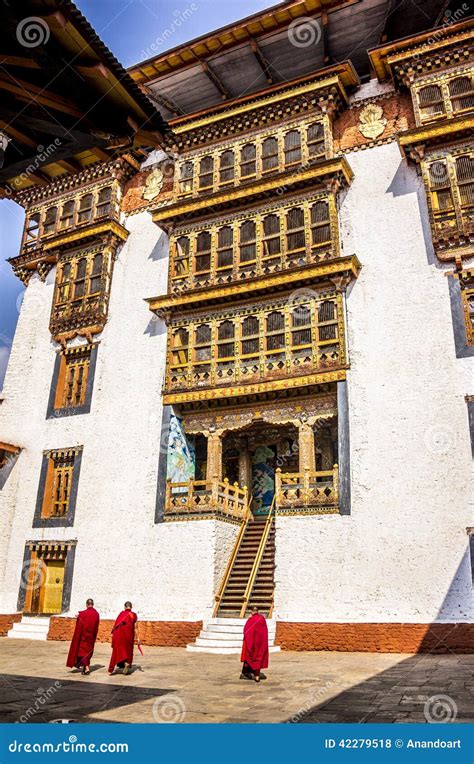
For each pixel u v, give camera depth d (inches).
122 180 1056.2
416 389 698.2
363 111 871.1
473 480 636.1
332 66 849.5
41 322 1048.8
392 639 601.3
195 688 398.3
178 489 831.1
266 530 781.9
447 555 621.9
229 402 821.2
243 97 905.5
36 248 1098.1
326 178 814.5
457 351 692.7
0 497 919.7
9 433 984.9
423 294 734.5
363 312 760.3
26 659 580.4
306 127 874.8
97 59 247.6
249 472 908.0
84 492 871.1
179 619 712.4
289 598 668.7
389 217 792.9
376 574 643.5
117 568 794.8
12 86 251.9
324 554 671.8
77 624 484.1
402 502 660.1
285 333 791.1
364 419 711.1
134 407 882.8
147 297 948.6
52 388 977.5
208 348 853.8
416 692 366.9
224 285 834.2
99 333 970.1
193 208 900.6
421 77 812.0
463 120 738.8
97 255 1013.8
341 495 688.4
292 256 822.5
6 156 292.2
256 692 380.8
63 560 864.9
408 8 842.8
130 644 476.1
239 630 652.1
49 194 1120.8
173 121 964.0
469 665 496.7
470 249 719.1
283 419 786.8
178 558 748.0
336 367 741.3
